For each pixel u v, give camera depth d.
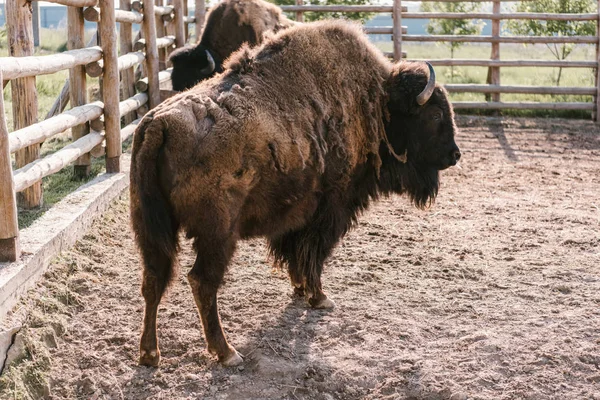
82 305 4.80
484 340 4.44
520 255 6.07
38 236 4.98
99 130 6.95
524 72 19.77
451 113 5.07
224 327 4.64
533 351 4.33
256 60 4.52
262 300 5.05
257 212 4.29
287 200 4.39
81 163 6.95
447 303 5.03
